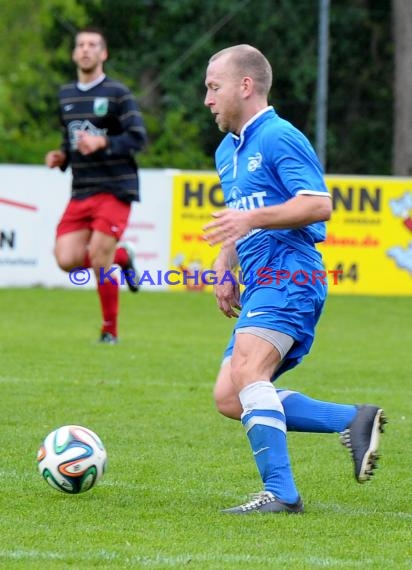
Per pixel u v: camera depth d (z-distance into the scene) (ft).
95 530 53.67
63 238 114.73
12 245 173.37
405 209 177.58
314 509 59.06
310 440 78.59
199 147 288.30
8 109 286.25
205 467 69.15
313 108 301.02
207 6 296.30
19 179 171.73
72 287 175.73
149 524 55.01
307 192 55.83
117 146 110.11
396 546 52.11
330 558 49.83
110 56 303.89
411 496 63.05
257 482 65.36
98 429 79.46
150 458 71.20
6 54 297.74
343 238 177.06
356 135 304.71
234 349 58.03
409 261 178.40
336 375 104.63
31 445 73.67
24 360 107.04
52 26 296.51
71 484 58.70
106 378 98.78
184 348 117.91
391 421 84.94
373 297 175.01
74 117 113.60
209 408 87.66
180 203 173.06
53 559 48.88
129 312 151.02
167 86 296.10
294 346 58.70
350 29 300.20
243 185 58.75
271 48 296.71
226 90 58.49
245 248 58.80
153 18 305.94
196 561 48.88
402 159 260.83
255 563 48.75
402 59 259.60
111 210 112.47
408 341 129.90
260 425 57.06
